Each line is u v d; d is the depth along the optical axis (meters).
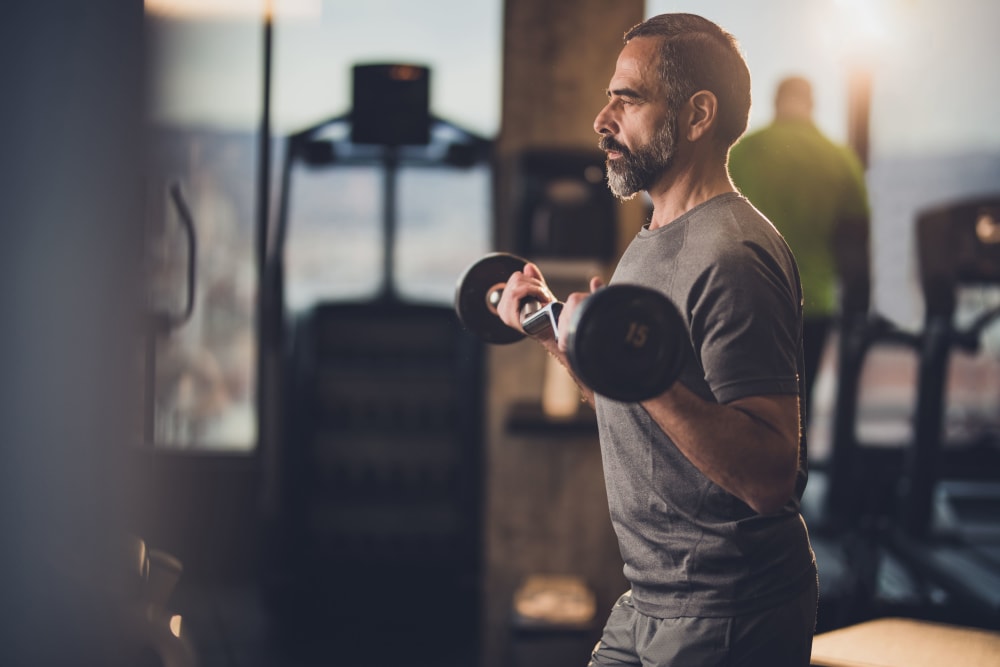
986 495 5.11
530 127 3.46
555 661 3.03
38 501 1.26
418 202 4.36
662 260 1.51
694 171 1.54
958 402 5.27
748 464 1.33
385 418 4.15
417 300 4.34
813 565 1.56
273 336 4.02
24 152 1.17
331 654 3.47
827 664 1.88
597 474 3.50
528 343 3.50
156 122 1.67
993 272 4.22
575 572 3.51
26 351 1.21
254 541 4.26
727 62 1.52
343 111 4.06
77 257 1.20
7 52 1.16
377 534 4.11
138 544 1.38
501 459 3.50
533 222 3.38
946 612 3.53
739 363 1.37
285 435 4.07
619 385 1.26
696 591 1.47
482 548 4.11
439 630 3.73
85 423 1.25
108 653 1.35
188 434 4.28
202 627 3.68
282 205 4.01
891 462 4.87
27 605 1.28
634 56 1.54
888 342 4.41
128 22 1.20
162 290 3.89
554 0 3.44
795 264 1.53
